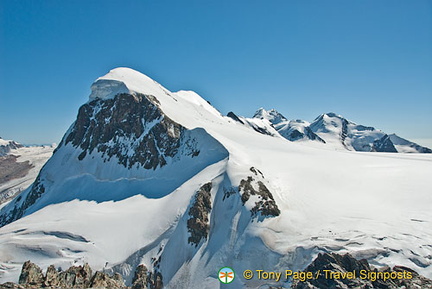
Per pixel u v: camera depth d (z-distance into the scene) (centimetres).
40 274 2533
